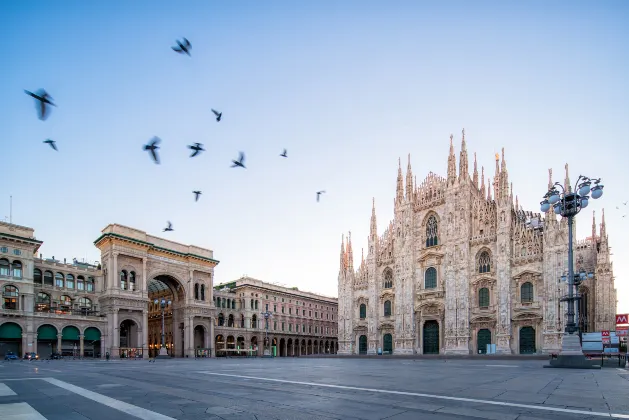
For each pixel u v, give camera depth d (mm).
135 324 99875
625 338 64188
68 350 90750
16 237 85438
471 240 78312
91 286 101562
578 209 34500
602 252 75000
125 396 15680
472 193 83500
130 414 11859
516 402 13766
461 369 32781
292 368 35031
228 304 128625
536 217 77500
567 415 11453
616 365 34438
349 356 87938
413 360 62625
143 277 99125
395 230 90188
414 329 84000
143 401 14320
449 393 16094
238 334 125938
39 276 93125
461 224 79438
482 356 67188
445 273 80375
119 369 35125
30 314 84000
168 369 34438
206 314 113125
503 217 73812
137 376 25766
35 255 107250
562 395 15445
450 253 80000
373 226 95812
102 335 91875
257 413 11867
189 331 108125
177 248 110188
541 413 11766
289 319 142375
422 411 12141
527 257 70562
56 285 95312
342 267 99938
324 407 12844
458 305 77312
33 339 83750
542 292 68125
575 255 78938
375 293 92438
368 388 17875
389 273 92125
